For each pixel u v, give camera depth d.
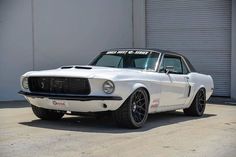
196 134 7.40
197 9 15.49
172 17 15.91
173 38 15.92
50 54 13.45
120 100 7.14
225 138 7.09
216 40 15.22
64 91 7.35
